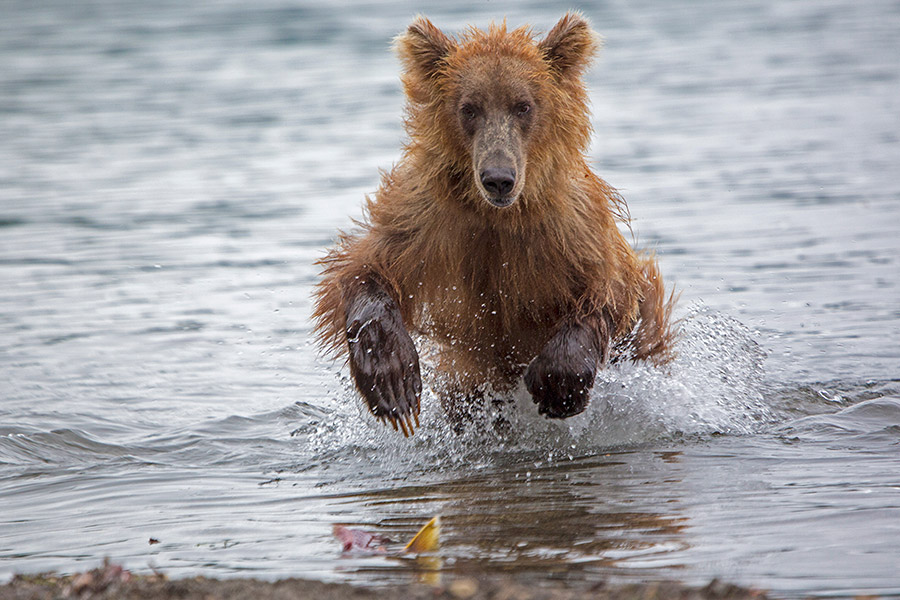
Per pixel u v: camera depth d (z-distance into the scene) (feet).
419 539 25.99
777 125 104.22
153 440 39.32
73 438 39.09
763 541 25.71
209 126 115.75
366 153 98.94
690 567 24.09
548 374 35.42
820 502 28.60
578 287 37.04
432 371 40.68
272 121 117.19
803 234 66.85
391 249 36.65
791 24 180.34
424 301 37.47
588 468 34.12
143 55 170.60
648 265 41.88
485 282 36.83
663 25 186.09
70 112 125.70
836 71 133.90
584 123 36.78
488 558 25.21
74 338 52.37
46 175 94.22
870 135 97.35
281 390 45.42
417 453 37.65
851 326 49.85
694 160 90.99
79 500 32.40
